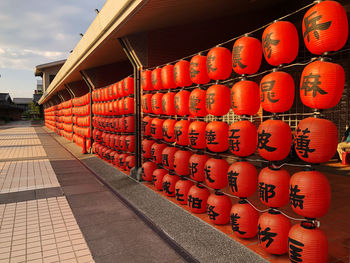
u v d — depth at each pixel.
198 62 4.11
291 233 2.56
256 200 4.89
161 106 5.44
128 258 3.02
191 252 3.10
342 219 3.98
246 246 3.15
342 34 2.23
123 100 7.13
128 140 7.03
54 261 2.95
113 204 4.96
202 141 4.17
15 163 9.32
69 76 12.55
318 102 2.35
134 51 6.15
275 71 2.86
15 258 3.00
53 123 26.25
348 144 8.09
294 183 2.51
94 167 8.48
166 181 5.07
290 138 2.82
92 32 7.03
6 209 4.64
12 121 57.03
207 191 4.30
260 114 7.87
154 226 3.89
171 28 6.36
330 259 2.82
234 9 6.02
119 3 4.86
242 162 3.35
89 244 3.35
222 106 3.70
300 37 7.66
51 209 4.66
